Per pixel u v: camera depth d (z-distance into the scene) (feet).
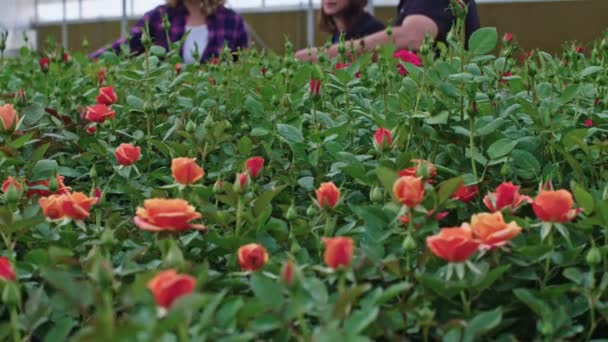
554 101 6.37
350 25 14.82
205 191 4.94
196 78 8.66
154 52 9.22
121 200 6.19
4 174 5.98
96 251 3.57
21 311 3.69
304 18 39.99
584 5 28.84
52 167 5.75
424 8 12.56
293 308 3.18
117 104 8.27
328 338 2.84
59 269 4.11
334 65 9.79
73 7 50.29
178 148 6.09
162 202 3.78
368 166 5.48
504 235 3.60
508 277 4.03
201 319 3.02
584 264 4.19
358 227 4.47
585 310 3.84
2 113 5.73
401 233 4.22
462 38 6.36
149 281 2.92
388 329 3.40
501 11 30.42
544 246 3.90
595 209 4.07
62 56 9.87
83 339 2.57
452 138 5.80
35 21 52.19
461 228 3.56
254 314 3.32
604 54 8.01
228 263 4.38
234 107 7.86
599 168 5.70
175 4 15.92
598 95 7.37
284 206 4.97
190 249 4.49
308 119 7.16
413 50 12.48
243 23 16.48
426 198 4.18
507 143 5.13
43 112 7.05
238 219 4.47
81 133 7.46
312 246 4.59
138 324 2.60
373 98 7.95
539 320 3.71
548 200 3.93
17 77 10.59
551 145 5.60
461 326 3.55
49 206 4.40
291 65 9.26
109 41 47.73
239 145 6.00
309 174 6.06
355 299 3.59
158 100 8.00
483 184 5.32
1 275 3.53
